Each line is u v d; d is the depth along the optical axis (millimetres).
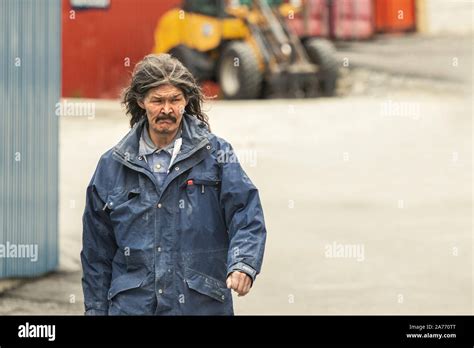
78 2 31391
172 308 7559
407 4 38031
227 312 7746
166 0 32406
